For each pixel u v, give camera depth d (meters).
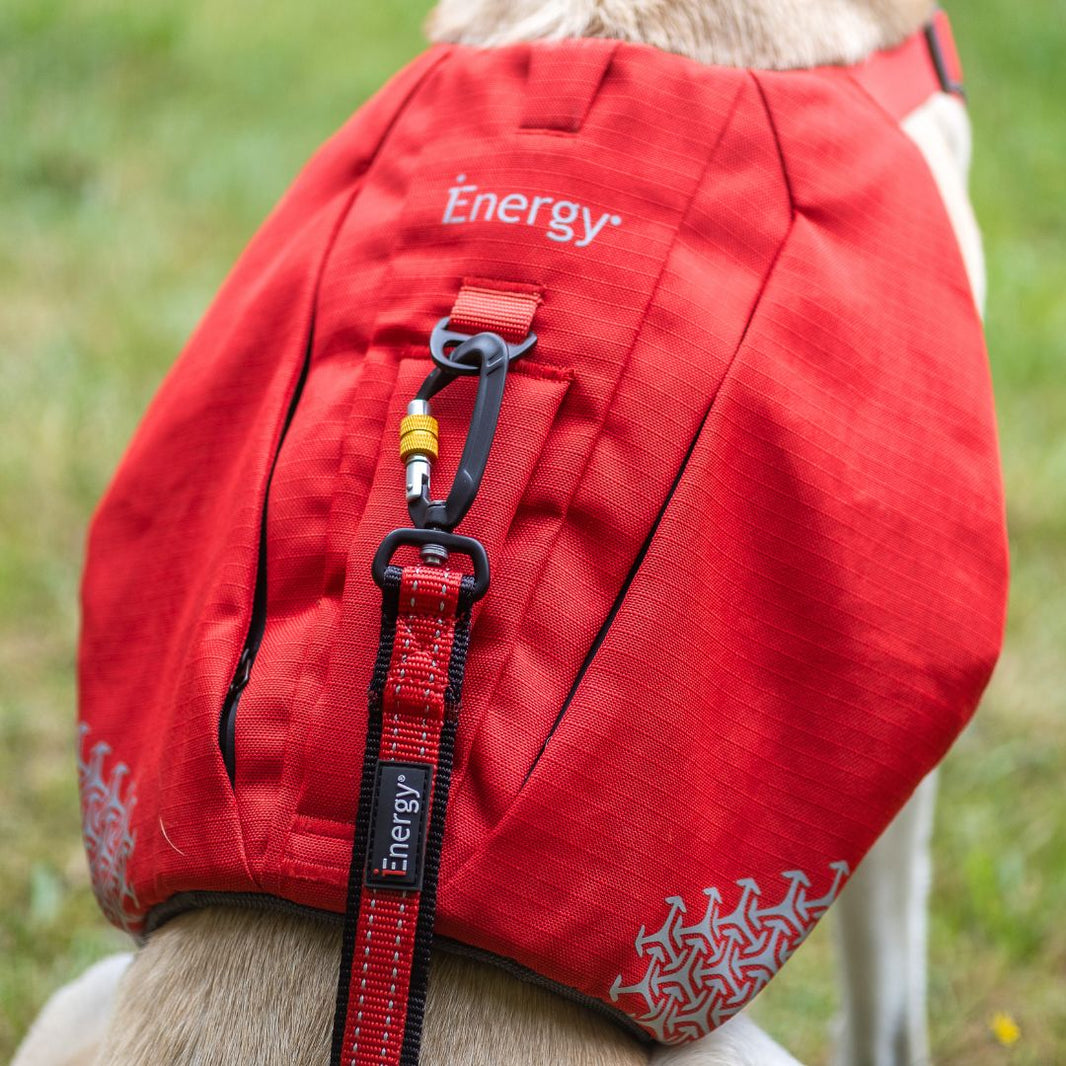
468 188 1.12
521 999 0.99
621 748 0.97
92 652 1.22
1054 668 2.62
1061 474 3.12
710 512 1.02
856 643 1.04
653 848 0.97
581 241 1.07
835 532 1.05
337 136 1.30
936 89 1.41
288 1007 0.99
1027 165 4.71
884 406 1.09
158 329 3.53
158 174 4.39
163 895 1.04
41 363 3.34
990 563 1.10
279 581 1.05
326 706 0.98
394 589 0.95
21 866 2.18
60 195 4.23
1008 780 2.38
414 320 1.09
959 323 1.16
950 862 2.20
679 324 1.04
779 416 1.04
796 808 1.03
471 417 1.04
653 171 1.10
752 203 1.10
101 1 5.40
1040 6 5.95
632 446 1.02
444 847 0.95
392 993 0.92
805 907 1.03
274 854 0.97
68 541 2.83
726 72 1.15
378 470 1.04
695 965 0.99
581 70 1.13
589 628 0.99
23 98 4.72
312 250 1.19
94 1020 1.25
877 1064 1.58
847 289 1.10
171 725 1.04
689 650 0.99
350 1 5.94
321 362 1.13
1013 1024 1.92
